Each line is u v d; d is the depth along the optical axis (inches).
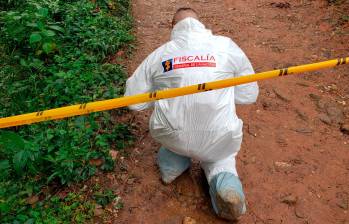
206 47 111.5
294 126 157.2
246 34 226.5
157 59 115.0
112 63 188.5
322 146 148.2
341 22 227.0
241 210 110.6
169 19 242.1
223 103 107.7
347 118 161.3
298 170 137.7
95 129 145.2
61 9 203.3
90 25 198.8
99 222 117.8
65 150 129.3
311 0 256.4
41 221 113.0
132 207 123.0
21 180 125.2
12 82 165.8
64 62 174.1
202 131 108.3
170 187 129.6
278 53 206.4
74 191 124.1
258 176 135.2
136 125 153.1
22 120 100.7
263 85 179.6
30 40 167.2
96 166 132.2
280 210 124.0
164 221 119.6
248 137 151.1
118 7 234.1
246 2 265.3
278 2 259.6
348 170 138.4
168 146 116.6
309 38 218.1
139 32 224.1
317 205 126.0
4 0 203.9
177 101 106.7
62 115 99.5
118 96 160.1
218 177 113.4
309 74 186.9
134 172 134.0
